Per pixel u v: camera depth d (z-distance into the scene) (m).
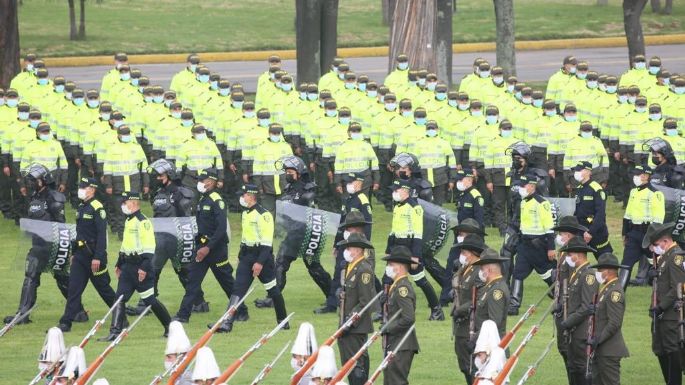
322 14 168.12
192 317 89.69
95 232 85.31
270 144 117.00
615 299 65.44
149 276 82.62
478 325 64.69
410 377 73.81
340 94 131.50
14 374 74.88
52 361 57.56
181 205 88.56
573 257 68.00
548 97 135.75
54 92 130.25
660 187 94.88
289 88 128.50
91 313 92.38
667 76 135.75
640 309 91.06
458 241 75.62
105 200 121.44
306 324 57.41
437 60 178.12
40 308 94.38
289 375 74.06
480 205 91.81
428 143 116.62
